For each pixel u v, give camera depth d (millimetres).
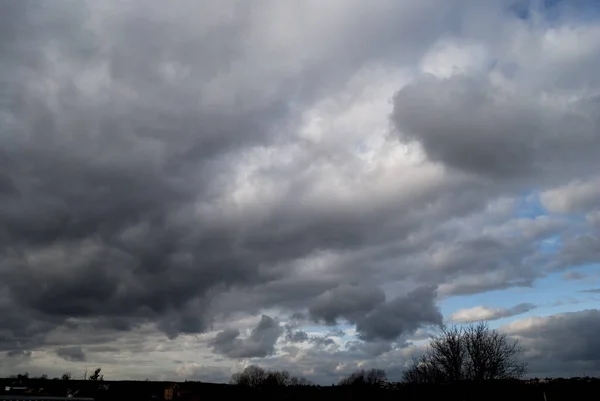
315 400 81750
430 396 62000
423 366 67500
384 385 81188
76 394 72812
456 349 59531
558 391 57625
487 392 56281
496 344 58469
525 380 62156
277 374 110938
